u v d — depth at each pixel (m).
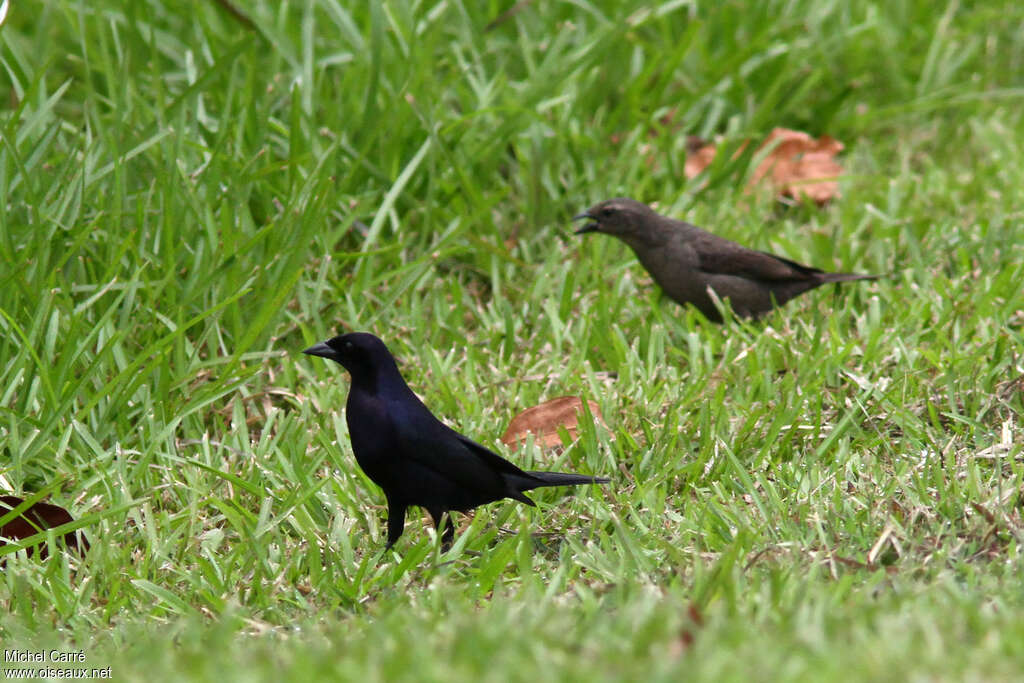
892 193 14.48
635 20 16.20
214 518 8.80
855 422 10.05
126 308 10.26
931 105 16.47
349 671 5.66
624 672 5.45
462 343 11.74
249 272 10.97
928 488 8.77
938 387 10.47
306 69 13.77
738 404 10.45
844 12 17.66
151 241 11.28
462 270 13.28
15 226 10.49
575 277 13.01
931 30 18.28
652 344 11.34
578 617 6.84
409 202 13.42
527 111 13.78
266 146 12.89
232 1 14.84
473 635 6.00
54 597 7.67
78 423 9.30
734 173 15.47
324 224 12.27
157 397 9.96
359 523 8.90
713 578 6.91
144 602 7.76
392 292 12.06
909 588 7.01
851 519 8.25
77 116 15.47
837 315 12.14
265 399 10.77
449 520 8.60
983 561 7.66
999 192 14.99
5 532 8.39
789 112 16.73
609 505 8.91
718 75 15.98
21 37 15.73
